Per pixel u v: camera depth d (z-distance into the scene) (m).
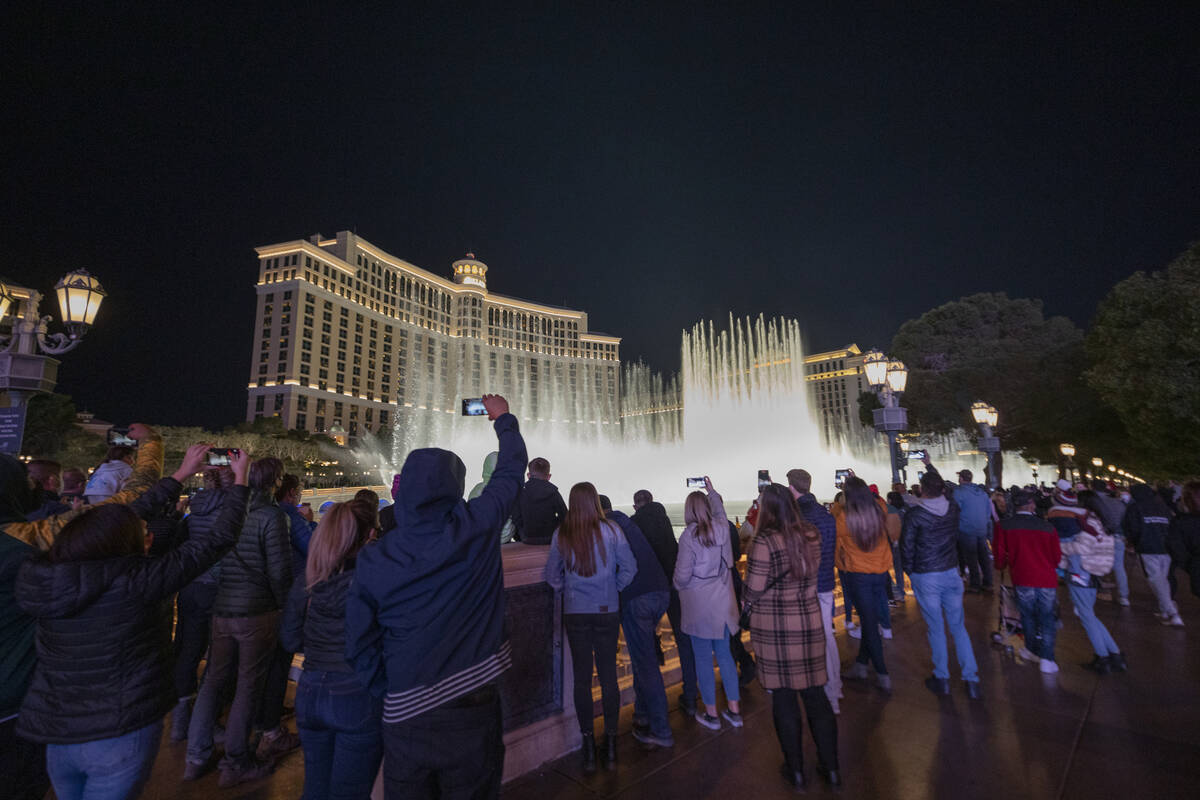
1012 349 28.69
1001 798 3.10
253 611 3.43
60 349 6.55
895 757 3.60
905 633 6.48
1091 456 27.84
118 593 2.05
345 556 2.41
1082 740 3.77
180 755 3.79
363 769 2.22
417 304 135.62
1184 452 19.02
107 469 3.84
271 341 105.69
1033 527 5.32
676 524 20.06
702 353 53.00
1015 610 5.95
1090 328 25.00
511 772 3.40
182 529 3.93
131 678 2.07
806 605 3.40
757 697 4.69
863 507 4.71
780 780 3.33
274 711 3.69
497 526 2.16
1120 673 5.08
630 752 3.72
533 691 3.68
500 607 2.12
